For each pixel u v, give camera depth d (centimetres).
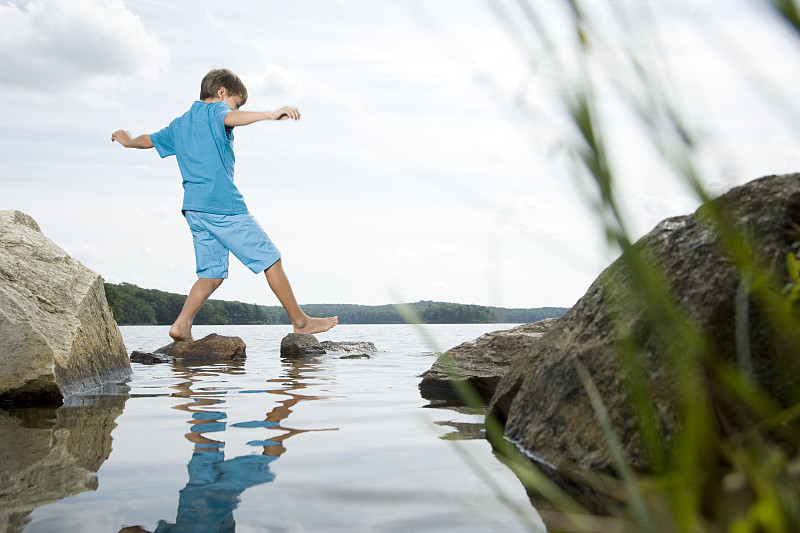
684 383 70
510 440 211
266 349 745
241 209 569
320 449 196
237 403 300
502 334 412
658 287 67
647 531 83
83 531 118
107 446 200
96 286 428
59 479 158
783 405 134
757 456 111
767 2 49
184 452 191
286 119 533
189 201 567
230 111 556
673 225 180
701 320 151
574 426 183
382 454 189
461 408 290
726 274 151
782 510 81
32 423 243
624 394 171
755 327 144
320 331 584
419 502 137
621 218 51
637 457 161
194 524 123
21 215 447
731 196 156
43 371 304
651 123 51
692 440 70
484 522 123
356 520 125
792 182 146
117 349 433
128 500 139
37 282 373
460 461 180
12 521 124
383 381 400
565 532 115
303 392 342
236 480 157
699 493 112
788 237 139
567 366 196
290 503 137
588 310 207
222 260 582
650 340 170
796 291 111
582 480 158
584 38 51
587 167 51
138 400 310
